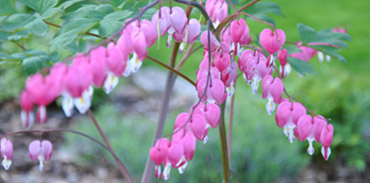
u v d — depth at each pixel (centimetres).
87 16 77
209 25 74
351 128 180
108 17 76
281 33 76
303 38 92
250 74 77
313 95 178
